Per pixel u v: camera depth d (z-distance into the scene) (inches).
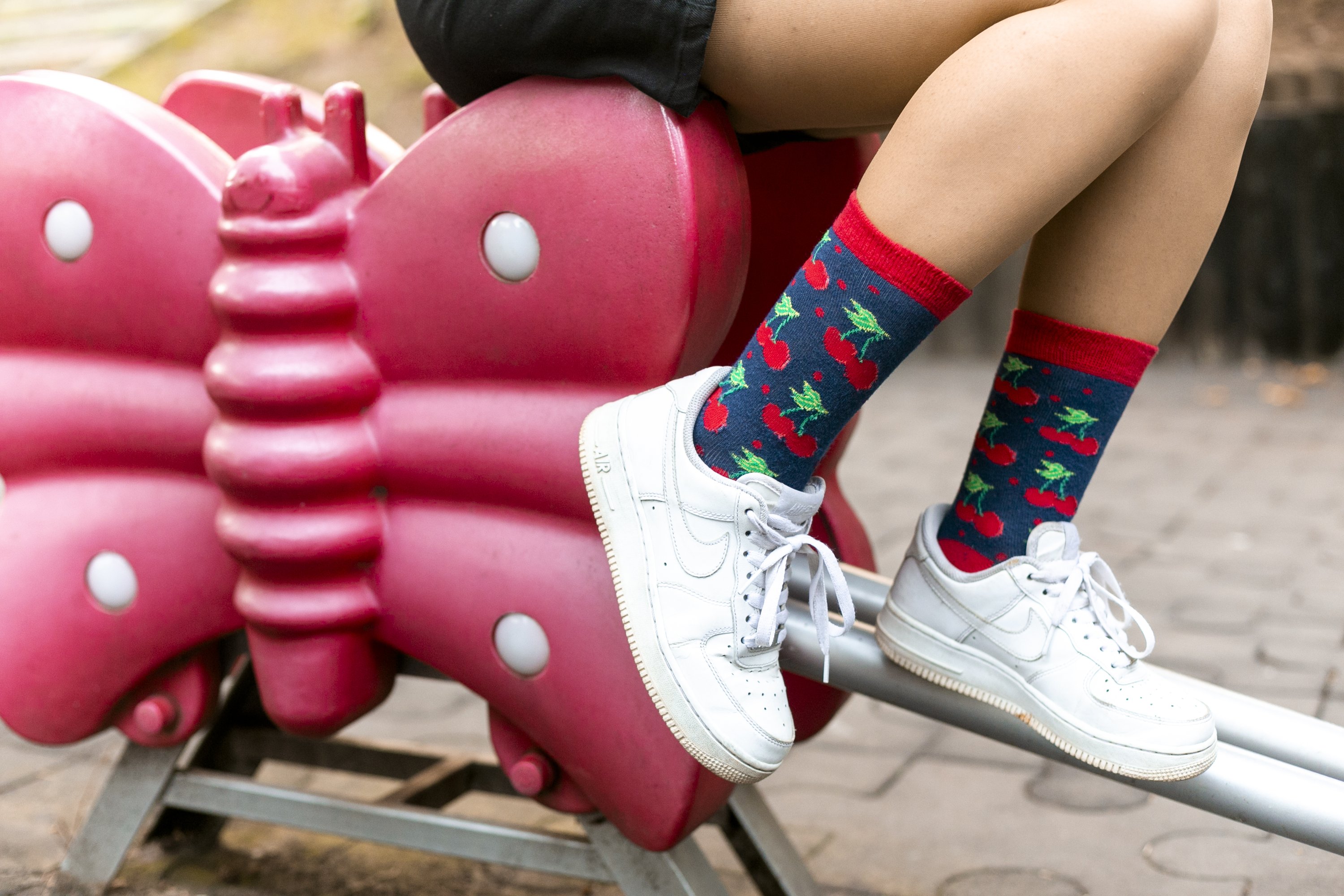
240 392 36.6
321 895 45.2
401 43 209.6
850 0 31.4
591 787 37.0
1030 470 35.0
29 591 42.3
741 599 32.8
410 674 41.6
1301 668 65.6
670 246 32.8
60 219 39.5
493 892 45.8
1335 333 173.0
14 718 43.0
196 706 42.6
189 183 38.1
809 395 32.0
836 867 47.3
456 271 35.8
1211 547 90.7
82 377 40.9
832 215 42.0
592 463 34.0
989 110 29.6
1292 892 44.4
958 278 30.8
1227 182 33.9
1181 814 51.3
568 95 33.8
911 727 61.9
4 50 223.5
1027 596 33.8
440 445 37.1
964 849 48.5
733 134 35.0
